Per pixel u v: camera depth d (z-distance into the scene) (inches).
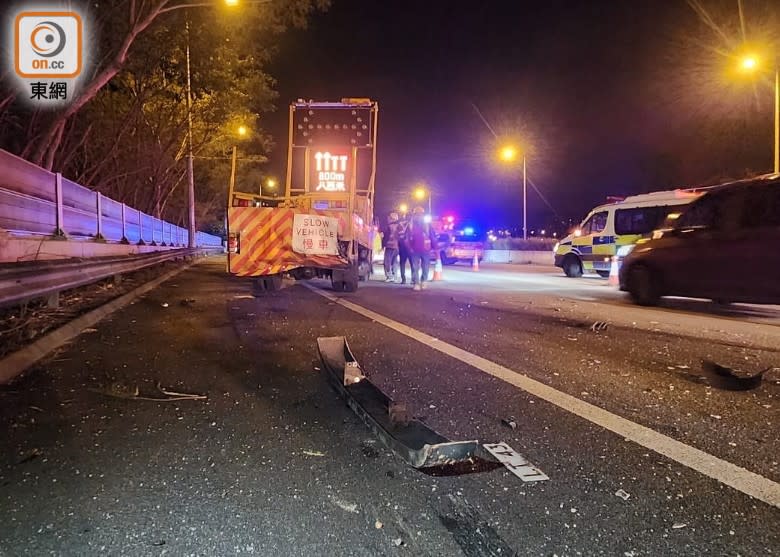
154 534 108.3
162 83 837.8
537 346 269.4
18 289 271.6
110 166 993.5
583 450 146.4
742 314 373.7
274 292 510.3
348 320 347.6
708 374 218.2
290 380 213.8
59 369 227.6
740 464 137.5
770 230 338.6
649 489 125.3
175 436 157.4
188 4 465.1
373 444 152.6
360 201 568.7
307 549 103.7
